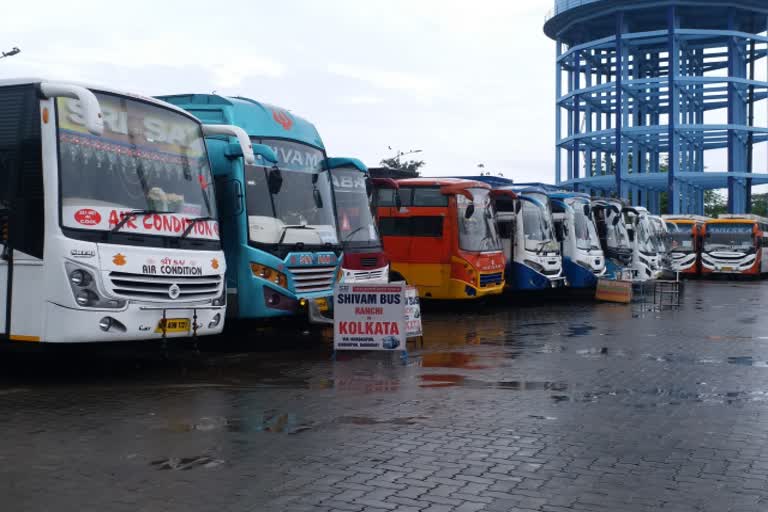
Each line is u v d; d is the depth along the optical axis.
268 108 14.42
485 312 23.33
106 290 10.06
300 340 15.55
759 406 9.30
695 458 6.99
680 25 65.81
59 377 11.08
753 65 68.94
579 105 66.94
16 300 10.08
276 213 13.76
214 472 6.41
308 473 6.41
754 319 20.98
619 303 27.03
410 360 12.91
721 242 48.62
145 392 9.88
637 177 64.12
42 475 6.29
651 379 11.18
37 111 10.01
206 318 11.42
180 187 11.33
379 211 22.72
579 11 64.19
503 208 25.36
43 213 9.89
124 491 5.91
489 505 5.69
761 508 5.69
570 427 8.12
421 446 7.28
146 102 11.12
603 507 5.68
